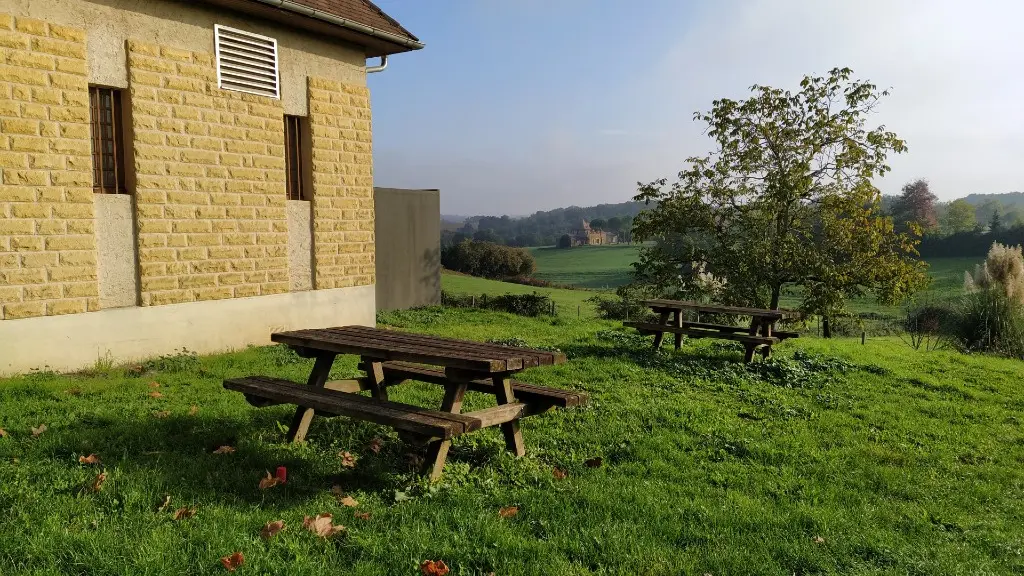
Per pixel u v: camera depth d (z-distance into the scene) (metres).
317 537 3.16
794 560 3.33
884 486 4.75
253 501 3.60
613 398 6.71
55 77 6.80
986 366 10.88
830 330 20.06
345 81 10.05
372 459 4.41
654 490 4.17
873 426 6.50
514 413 4.42
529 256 44.12
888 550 3.55
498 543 3.21
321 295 9.89
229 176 8.51
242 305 8.79
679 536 3.51
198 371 7.15
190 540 3.05
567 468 4.53
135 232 7.60
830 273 16.98
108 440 4.42
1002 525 4.21
